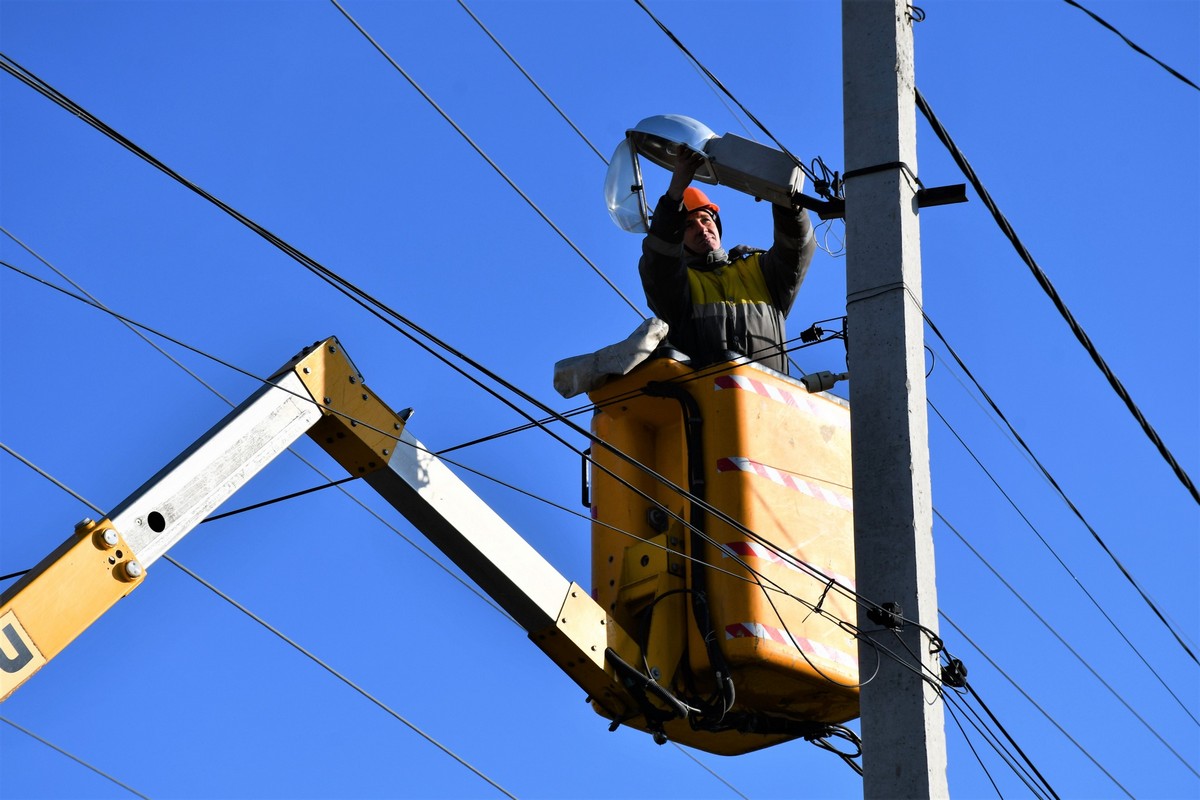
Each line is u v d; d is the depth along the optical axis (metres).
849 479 15.98
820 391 15.91
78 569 10.80
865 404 13.74
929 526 13.53
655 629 15.05
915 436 13.62
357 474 13.16
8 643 10.41
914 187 14.41
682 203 15.45
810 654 15.03
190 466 11.66
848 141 14.44
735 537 15.05
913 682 13.02
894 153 14.27
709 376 15.53
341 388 12.88
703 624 14.92
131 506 11.23
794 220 15.92
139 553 11.15
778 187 15.18
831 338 14.95
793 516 15.38
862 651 13.19
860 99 14.52
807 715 15.79
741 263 16.56
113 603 10.90
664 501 15.91
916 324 14.02
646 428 16.16
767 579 14.45
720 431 15.33
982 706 13.61
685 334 16.00
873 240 14.11
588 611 14.52
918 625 13.14
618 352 15.49
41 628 10.55
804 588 15.20
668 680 14.96
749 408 15.44
